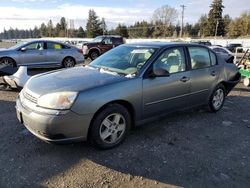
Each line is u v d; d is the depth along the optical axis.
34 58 11.81
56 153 3.89
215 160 3.85
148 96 4.35
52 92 3.62
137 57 4.69
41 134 3.61
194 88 5.18
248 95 7.98
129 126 4.23
